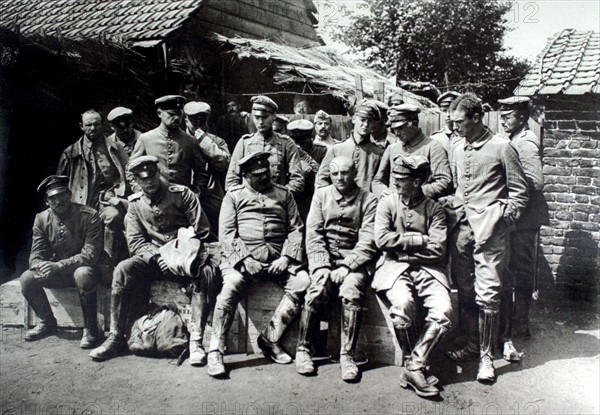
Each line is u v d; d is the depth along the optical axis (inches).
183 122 225.6
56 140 232.4
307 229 164.4
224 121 264.8
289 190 171.0
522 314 176.7
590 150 202.4
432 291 149.8
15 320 185.3
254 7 306.0
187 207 174.2
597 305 204.8
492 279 150.9
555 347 170.1
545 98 206.5
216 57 277.3
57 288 179.5
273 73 279.3
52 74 231.6
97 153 195.6
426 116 231.5
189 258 161.3
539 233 210.2
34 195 228.2
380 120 186.2
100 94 235.3
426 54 295.9
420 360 142.6
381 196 163.9
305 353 156.4
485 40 284.0
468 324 160.7
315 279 156.9
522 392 142.4
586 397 139.3
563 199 206.5
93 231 177.2
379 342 159.3
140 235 172.7
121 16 273.7
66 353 168.6
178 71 253.1
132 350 166.4
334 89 267.0
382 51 302.2
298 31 338.3
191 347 161.9
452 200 161.0
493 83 293.9
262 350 163.5
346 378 148.0
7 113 227.5
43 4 309.6
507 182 156.5
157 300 170.6
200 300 163.8
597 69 207.8
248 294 166.2
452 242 158.4
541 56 228.2
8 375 153.7
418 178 151.6
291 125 216.5
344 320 153.6
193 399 140.1
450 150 178.1
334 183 160.1
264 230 165.0
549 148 207.2
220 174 218.4
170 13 260.4
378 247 154.7
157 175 171.2
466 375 152.6
